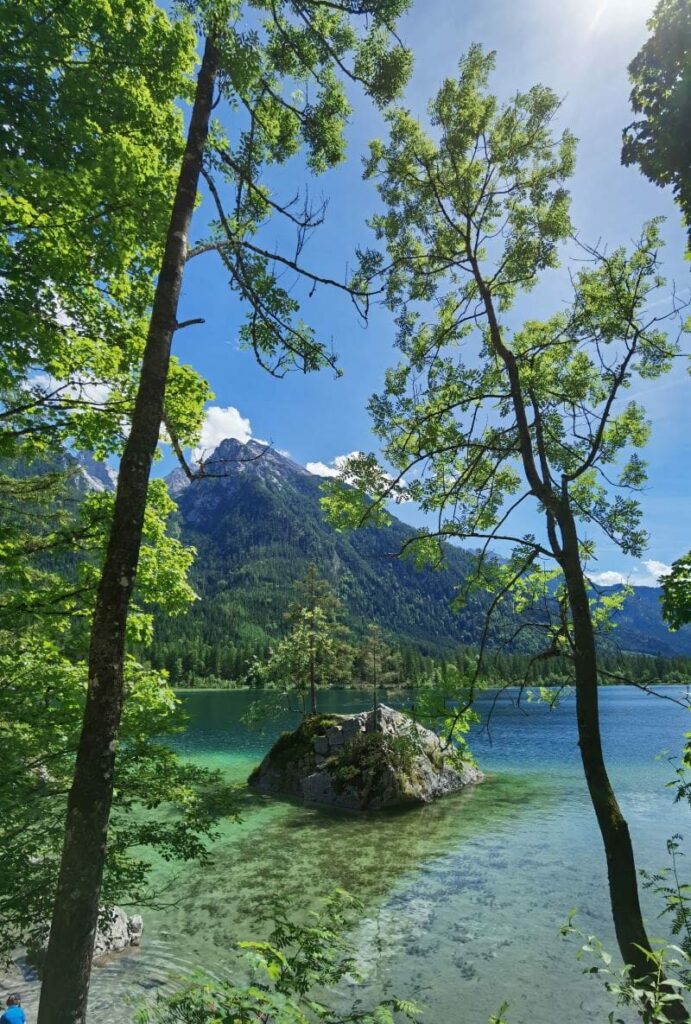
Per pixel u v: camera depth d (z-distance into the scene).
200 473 5.82
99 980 10.65
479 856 17.88
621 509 7.74
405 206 9.06
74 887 4.11
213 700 105.44
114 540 4.74
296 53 6.68
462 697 7.65
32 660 8.46
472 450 9.59
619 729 55.66
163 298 5.36
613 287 7.87
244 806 24.70
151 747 8.24
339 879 16.03
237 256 6.83
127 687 8.58
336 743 27.89
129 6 8.61
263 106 7.36
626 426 8.79
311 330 7.27
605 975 10.85
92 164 6.92
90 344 9.03
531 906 14.07
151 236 8.02
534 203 8.55
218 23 5.98
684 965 7.52
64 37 7.71
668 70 5.43
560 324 9.27
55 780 7.75
